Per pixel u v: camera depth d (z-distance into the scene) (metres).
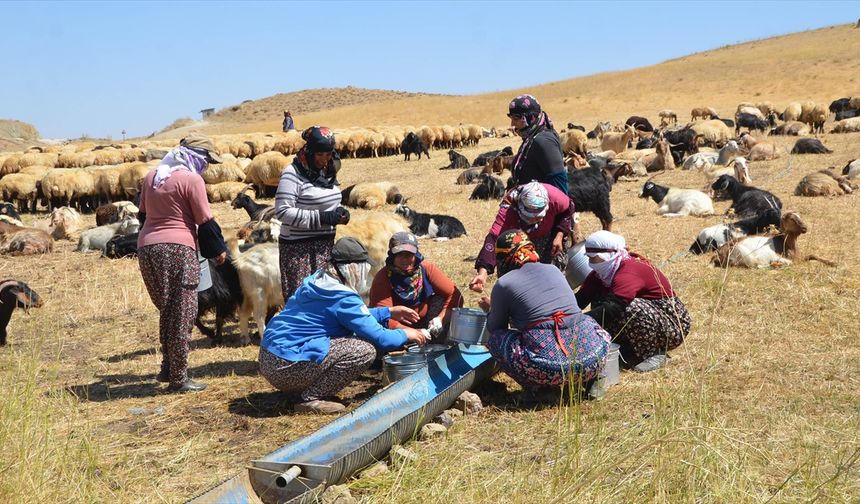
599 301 6.55
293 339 5.84
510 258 5.82
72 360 7.52
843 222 12.39
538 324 5.64
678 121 51.12
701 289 8.59
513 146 39.22
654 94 64.81
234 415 5.84
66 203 21.91
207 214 6.22
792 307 7.80
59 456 4.84
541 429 5.24
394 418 5.27
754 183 18.30
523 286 5.69
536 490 4.25
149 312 9.47
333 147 6.43
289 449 4.58
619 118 54.06
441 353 6.19
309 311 5.87
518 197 6.40
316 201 6.44
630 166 20.95
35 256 13.84
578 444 4.54
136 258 13.20
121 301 10.00
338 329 5.93
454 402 5.68
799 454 4.61
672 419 4.71
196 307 6.40
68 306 9.84
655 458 4.33
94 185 21.69
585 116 57.41
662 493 4.05
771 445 4.73
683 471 4.25
